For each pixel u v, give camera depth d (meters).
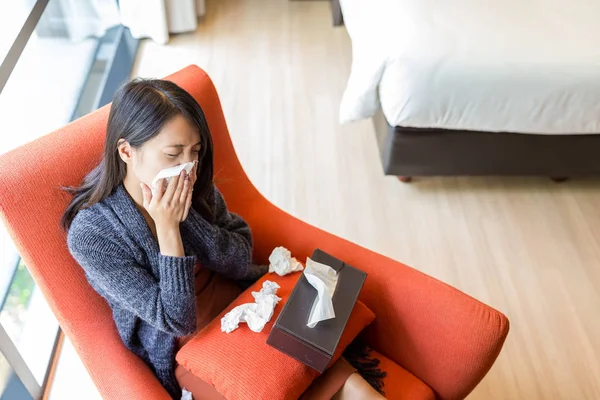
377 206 2.12
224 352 1.00
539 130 1.91
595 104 1.84
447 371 1.12
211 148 1.01
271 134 2.39
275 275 1.17
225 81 2.64
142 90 0.88
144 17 2.72
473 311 1.06
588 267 1.95
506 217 2.11
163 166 0.91
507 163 2.05
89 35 2.36
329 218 2.06
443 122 1.88
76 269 1.00
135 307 0.96
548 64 1.78
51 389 1.52
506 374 1.63
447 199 2.16
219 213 1.17
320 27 3.07
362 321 1.11
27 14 1.57
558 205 2.16
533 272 1.92
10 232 0.93
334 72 2.75
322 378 1.06
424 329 1.12
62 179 0.97
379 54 1.84
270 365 0.99
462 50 1.78
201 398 1.05
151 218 1.03
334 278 1.10
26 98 1.70
